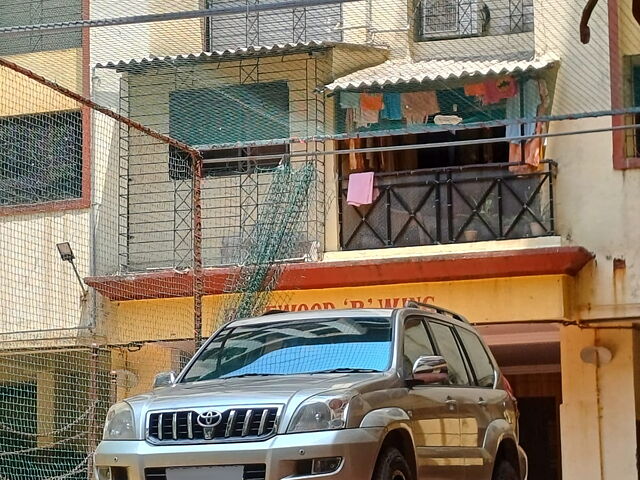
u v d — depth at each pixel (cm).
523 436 2058
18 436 1555
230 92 1672
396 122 1623
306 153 1384
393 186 1653
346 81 1570
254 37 1714
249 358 877
